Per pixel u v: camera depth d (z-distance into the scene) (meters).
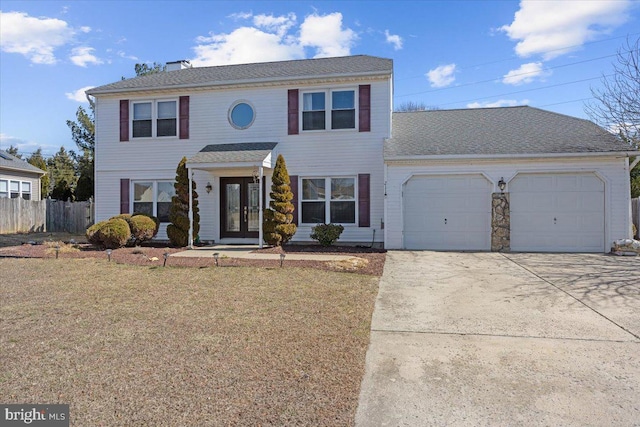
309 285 7.03
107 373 3.44
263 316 5.17
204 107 13.77
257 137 13.44
